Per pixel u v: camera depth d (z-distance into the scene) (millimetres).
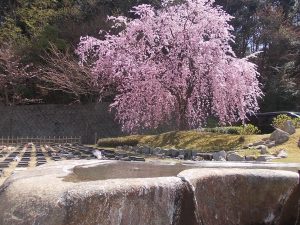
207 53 14188
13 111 21781
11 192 2682
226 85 14594
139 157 10211
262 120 17516
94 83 19297
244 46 26203
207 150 11977
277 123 13781
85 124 22078
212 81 14383
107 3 25250
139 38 14875
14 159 9305
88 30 22844
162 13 15039
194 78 14617
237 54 25922
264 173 3744
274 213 3828
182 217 3000
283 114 15812
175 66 14547
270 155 10109
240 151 11156
